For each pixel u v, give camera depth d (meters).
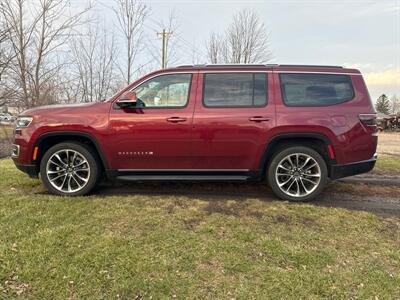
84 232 3.28
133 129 4.25
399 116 33.25
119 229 3.38
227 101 4.30
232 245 3.10
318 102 4.31
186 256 2.91
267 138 4.25
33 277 2.57
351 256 3.02
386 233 3.52
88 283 2.52
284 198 4.44
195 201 4.31
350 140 4.25
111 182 5.23
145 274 2.65
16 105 12.91
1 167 6.13
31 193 4.55
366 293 2.50
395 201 4.70
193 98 4.30
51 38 13.40
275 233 3.39
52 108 4.42
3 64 11.85
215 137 4.25
